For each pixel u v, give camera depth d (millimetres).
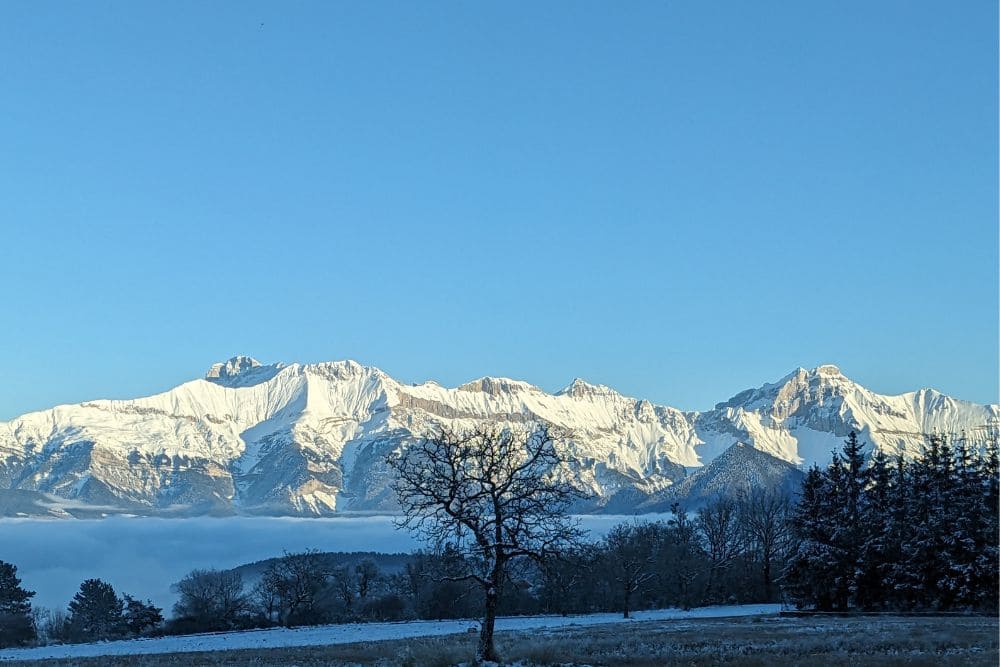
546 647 55656
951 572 101875
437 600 131000
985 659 51312
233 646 84438
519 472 53938
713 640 68188
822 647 59219
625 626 92500
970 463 108062
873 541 109438
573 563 55500
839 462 117438
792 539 141000
